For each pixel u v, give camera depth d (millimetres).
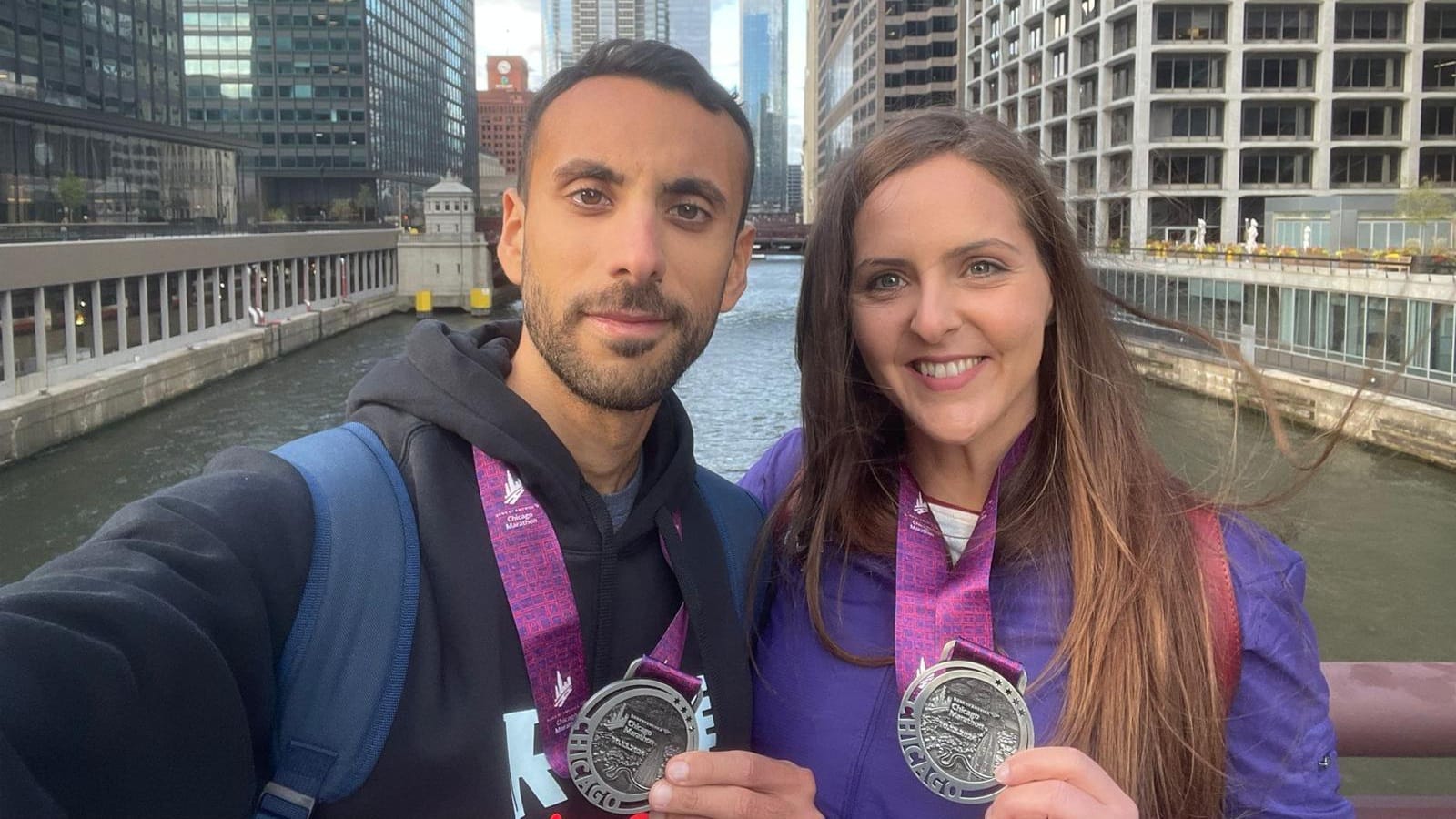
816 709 1603
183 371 29281
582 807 1284
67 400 22547
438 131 96375
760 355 36219
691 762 1230
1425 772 7863
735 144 1383
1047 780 1222
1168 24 44062
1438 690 1817
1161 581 1442
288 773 1119
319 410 27219
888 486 1693
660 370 1325
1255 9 44000
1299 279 23281
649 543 1438
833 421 1695
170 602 968
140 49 44688
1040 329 1551
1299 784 1418
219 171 48094
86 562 985
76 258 24078
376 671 1146
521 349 1425
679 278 1320
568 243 1306
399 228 64000
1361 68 44469
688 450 1473
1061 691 1494
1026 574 1577
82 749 873
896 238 1536
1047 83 53375
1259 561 1481
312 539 1166
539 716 1254
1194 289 28109
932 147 1540
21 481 19266
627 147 1289
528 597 1269
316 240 46250
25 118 32688
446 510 1266
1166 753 1414
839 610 1643
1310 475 1688
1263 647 1429
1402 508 15852
